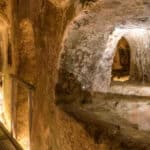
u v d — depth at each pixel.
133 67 5.95
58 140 2.83
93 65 3.18
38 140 3.63
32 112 3.95
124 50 6.57
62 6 2.71
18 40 4.99
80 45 2.94
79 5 2.35
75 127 2.41
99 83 3.40
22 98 5.27
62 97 2.98
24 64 5.11
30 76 5.14
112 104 3.51
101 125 2.34
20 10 4.66
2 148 4.38
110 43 3.29
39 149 3.59
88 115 2.73
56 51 2.95
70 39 2.79
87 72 3.14
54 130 2.97
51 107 3.08
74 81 3.06
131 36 5.44
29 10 4.06
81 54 3.02
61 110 2.79
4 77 6.79
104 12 2.46
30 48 5.06
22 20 4.53
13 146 4.51
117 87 4.30
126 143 1.93
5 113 6.76
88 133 2.16
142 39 5.35
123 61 6.65
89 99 3.20
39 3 3.53
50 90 3.13
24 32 4.88
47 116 3.24
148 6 2.42
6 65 6.47
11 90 5.59
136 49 5.71
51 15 3.10
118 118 2.98
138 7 2.45
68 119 2.58
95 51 3.11
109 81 3.57
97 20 2.66
